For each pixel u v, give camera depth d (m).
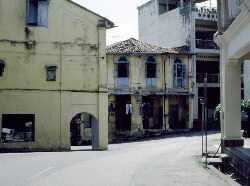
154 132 41.59
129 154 22.34
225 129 19.58
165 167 16.47
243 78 39.16
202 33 45.81
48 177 13.52
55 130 27.30
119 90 40.91
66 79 27.69
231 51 18.39
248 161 14.66
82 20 28.12
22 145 26.69
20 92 26.86
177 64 42.50
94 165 17.02
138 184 12.51
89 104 28.16
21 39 27.02
